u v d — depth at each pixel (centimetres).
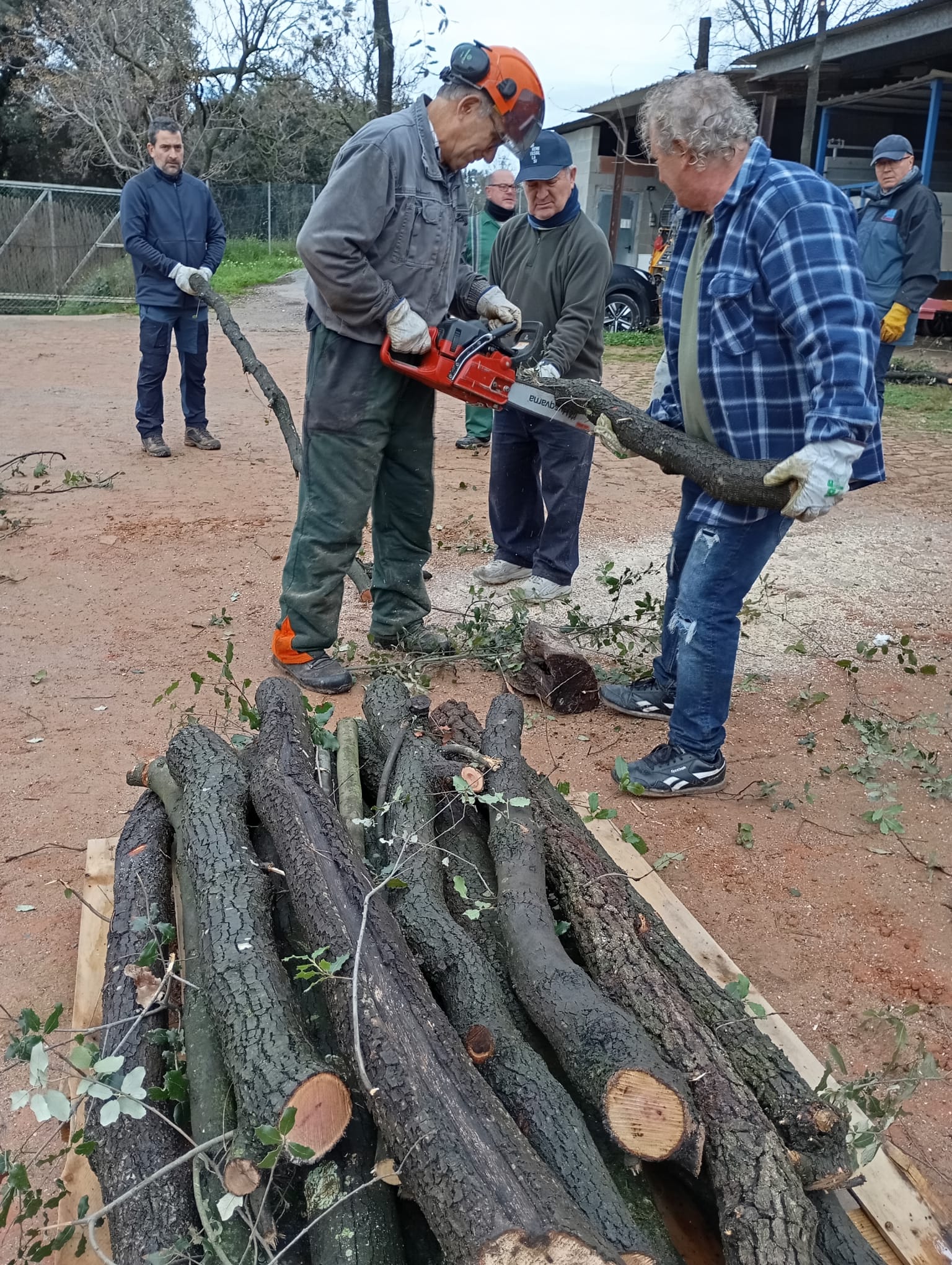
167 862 268
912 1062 248
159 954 223
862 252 805
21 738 387
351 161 356
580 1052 187
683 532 382
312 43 2333
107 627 489
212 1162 170
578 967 209
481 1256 146
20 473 734
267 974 196
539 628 433
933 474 826
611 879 244
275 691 298
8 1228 203
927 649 493
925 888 318
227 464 806
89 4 2495
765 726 417
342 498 409
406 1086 168
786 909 306
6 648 463
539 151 471
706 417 327
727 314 299
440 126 371
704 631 342
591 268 491
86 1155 191
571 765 383
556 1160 171
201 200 785
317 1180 171
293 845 225
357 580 527
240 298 2022
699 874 321
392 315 373
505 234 526
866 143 1830
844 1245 177
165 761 296
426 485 448
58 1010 203
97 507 681
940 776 379
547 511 524
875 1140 194
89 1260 183
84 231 2000
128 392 1103
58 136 3250
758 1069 195
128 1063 201
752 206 288
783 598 559
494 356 396
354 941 196
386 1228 168
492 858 257
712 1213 187
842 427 279
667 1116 174
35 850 320
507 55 362
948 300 1548
